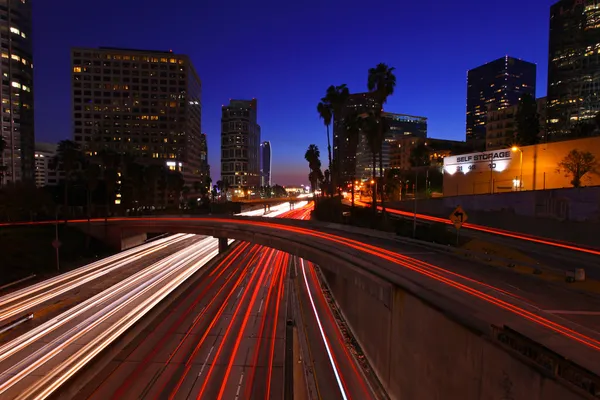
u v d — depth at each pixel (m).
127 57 138.75
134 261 54.44
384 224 43.41
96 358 24.23
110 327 29.53
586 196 29.25
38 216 71.56
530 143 67.00
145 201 100.50
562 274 17.41
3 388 20.50
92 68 135.75
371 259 22.73
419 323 14.74
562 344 10.13
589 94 106.25
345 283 30.70
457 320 12.17
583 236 29.39
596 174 42.41
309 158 98.44
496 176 54.69
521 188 50.84
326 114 61.41
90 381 22.88
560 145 46.34
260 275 49.78
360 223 49.44
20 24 108.81
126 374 23.78
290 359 25.73
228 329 31.17
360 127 58.59
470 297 14.56
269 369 24.45
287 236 36.25
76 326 29.53
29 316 30.53
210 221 57.47
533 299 14.33
